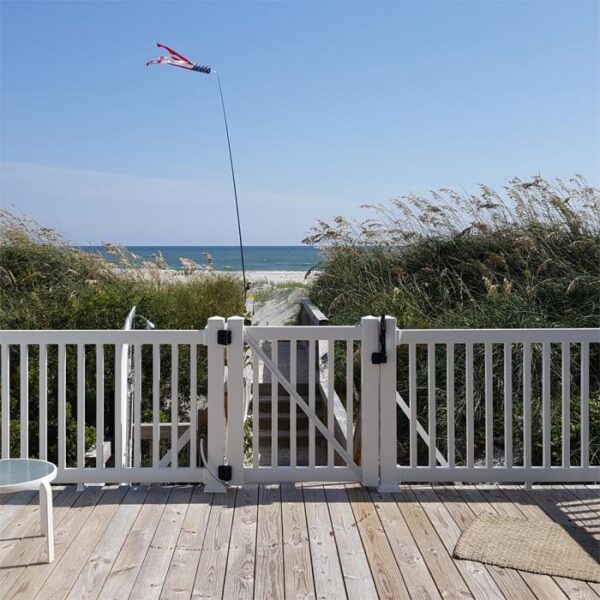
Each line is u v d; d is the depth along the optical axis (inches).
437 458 205.8
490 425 159.9
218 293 390.9
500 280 317.1
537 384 232.5
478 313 278.1
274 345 159.0
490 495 154.5
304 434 263.9
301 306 453.7
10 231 418.0
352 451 170.2
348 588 111.0
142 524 136.9
